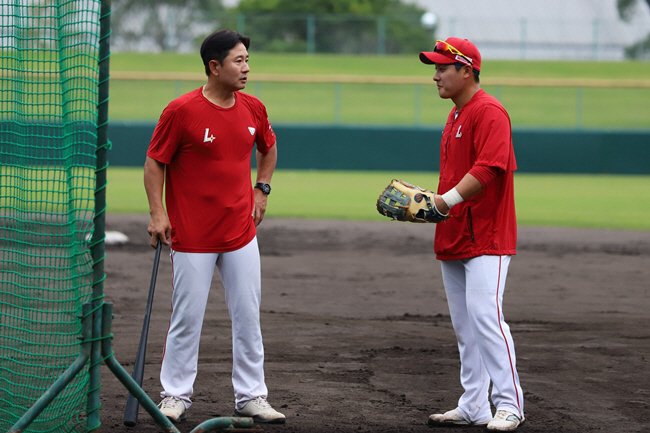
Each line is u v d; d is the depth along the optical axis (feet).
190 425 46.96
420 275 102.73
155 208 47.42
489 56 469.57
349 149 293.02
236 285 48.29
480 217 46.21
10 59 42.42
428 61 47.50
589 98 392.88
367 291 91.56
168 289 89.61
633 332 72.49
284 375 57.52
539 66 452.76
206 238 47.55
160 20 492.13
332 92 398.21
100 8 36.32
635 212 178.70
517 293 91.40
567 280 99.76
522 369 59.93
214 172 47.32
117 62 439.22
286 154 293.43
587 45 469.57
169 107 46.68
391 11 549.95
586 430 46.52
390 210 46.47
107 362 38.73
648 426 47.24
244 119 48.03
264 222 153.17
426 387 55.31
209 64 46.44
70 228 41.91
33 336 61.52
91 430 38.63
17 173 47.60
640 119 369.50
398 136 291.79
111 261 107.24
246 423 41.42
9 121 44.47
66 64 40.14
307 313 79.15
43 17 41.50
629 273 104.99
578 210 181.88
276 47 465.47
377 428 46.91
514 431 46.14
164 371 48.67
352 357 62.85
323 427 46.85
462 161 47.01
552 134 295.28
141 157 285.43
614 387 55.36
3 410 45.16
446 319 77.66
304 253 119.24
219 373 57.88
